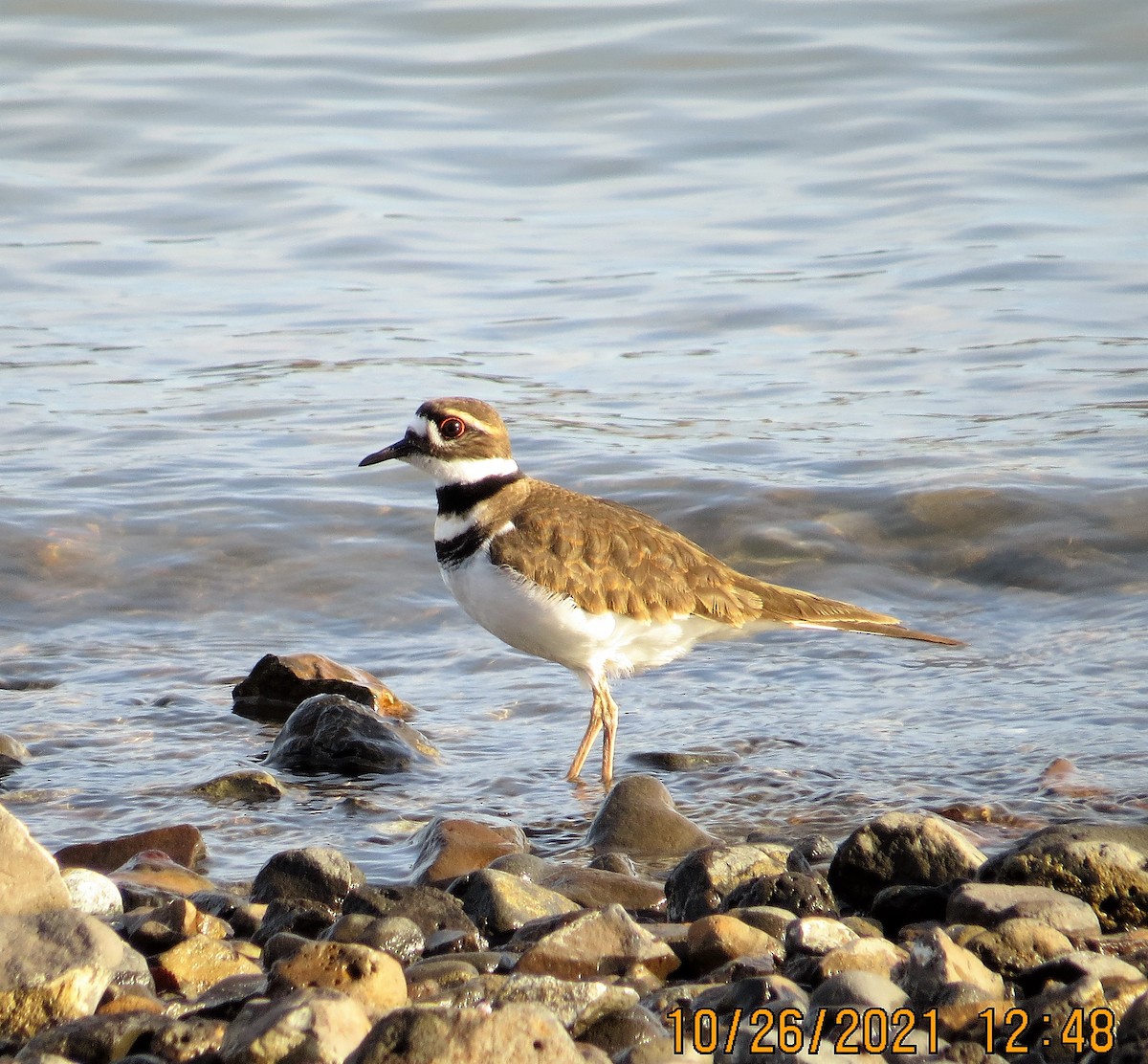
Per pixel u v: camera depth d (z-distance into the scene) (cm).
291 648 1317
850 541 1483
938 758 1034
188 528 1512
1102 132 2634
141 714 1149
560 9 2980
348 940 716
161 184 2502
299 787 1012
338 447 1706
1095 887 756
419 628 1373
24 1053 604
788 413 1784
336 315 2109
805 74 2817
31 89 2723
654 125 2698
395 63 2861
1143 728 1072
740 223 2391
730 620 1095
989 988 664
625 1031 638
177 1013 648
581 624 1056
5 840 691
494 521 1073
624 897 802
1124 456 1612
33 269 2234
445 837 857
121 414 1798
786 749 1066
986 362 1908
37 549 1462
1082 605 1356
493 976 659
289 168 2538
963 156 2572
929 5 3000
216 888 821
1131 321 2002
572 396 1852
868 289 2147
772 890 776
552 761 1073
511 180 2550
